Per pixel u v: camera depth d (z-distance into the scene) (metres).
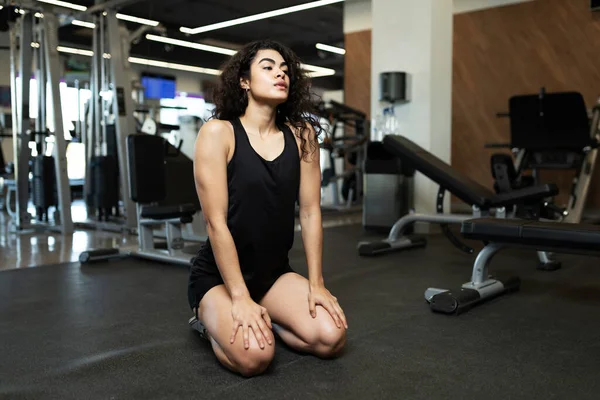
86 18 4.91
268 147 1.51
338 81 13.23
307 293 1.56
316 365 1.51
